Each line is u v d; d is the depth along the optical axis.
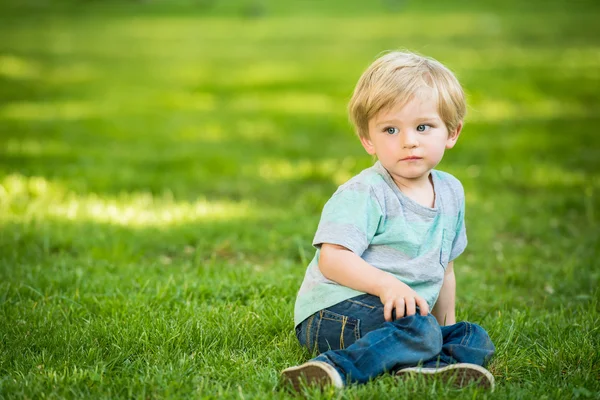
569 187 9.11
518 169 9.99
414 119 3.72
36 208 7.55
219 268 5.81
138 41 28.03
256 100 16.17
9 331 4.32
